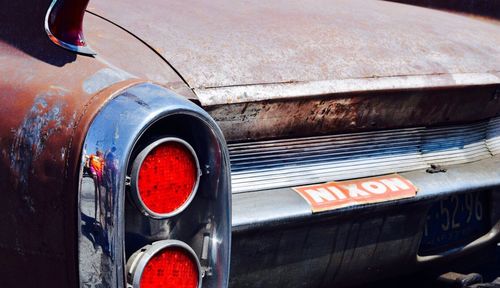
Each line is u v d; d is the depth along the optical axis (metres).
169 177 1.65
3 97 1.76
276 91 2.12
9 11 1.87
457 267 2.86
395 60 2.46
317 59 2.31
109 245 1.57
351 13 2.79
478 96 2.59
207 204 1.77
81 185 1.59
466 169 2.59
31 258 1.70
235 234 2.07
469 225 2.76
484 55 2.72
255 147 2.17
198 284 1.72
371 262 2.44
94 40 2.03
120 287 1.58
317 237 2.25
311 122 2.23
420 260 2.59
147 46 2.11
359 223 2.33
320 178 2.27
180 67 2.06
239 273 2.15
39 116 1.68
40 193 1.65
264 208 2.10
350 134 2.35
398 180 2.40
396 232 2.44
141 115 1.60
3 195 1.71
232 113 2.07
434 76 2.46
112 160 1.57
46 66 1.78
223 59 2.15
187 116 1.67
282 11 2.63
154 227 1.70
